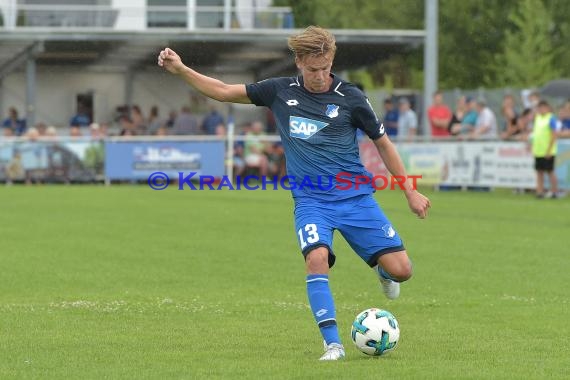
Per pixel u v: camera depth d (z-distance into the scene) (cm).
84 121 9094
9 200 5922
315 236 1905
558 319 2338
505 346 2003
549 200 6091
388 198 6353
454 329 2206
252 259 3419
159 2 9994
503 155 6644
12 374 1733
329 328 1864
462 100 7281
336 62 9906
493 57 12475
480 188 6931
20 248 3688
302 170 1975
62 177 7494
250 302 2566
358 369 1753
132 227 4441
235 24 9369
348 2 11181
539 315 2394
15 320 2278
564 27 12512
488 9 12475
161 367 1788
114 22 9212
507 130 6881
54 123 10162
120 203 5750
